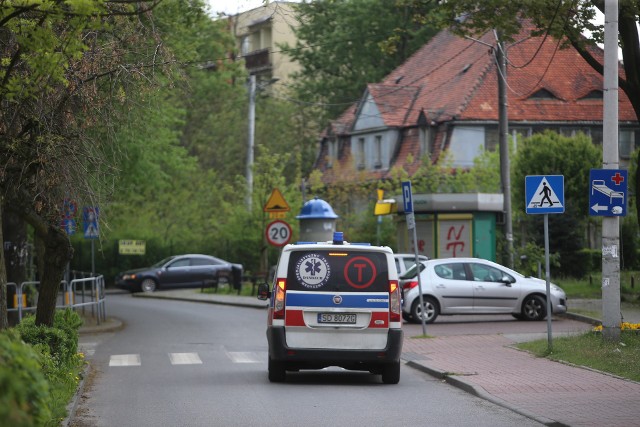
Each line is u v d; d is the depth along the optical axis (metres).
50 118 19.59
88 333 37.06
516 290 37.69
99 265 71.56
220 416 16.78
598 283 53.19
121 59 20.83
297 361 21.17
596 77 75.38
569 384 20.08
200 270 66.88
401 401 18.73
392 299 21.30
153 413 17.20
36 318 22.12
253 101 68.69
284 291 21.22
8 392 6.53
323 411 17.36
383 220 64.81
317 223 48.72
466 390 20.41
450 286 37.47
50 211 21.78
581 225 57.94
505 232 44.53
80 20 14.91
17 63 18.05
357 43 87.06
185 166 58.91
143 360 27.33
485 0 31.19
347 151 85.31
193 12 21.66
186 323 40.78
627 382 20.16
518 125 72.06
